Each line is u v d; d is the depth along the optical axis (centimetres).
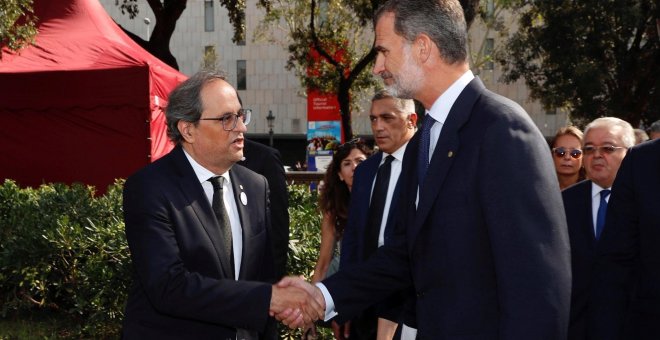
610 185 345
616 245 285
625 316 282
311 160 2162
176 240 268
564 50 2411
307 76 2194
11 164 1152
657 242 272
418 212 229
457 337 218
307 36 2120
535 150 213
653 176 277
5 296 610
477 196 218
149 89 1095
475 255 218
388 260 290
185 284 259
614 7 2277
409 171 257
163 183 273
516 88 4475
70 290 552
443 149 226
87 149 1137
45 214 593
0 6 870
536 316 200
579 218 349
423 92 239
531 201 207
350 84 1916
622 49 2455
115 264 536
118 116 1120
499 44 4088
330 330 502
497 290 214
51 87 1096
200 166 287
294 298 275
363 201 397
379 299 291
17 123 1136
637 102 2514
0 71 1048
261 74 5034
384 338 359
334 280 289
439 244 223
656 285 272
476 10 1131
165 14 1756
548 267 203
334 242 462
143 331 273
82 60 1102
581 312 340
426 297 229
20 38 945
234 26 1889
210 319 262
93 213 600
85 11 1207
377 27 244
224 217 284
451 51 233
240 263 288
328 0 2164
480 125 222
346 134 1939
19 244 556
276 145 5250
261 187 307
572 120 2708
